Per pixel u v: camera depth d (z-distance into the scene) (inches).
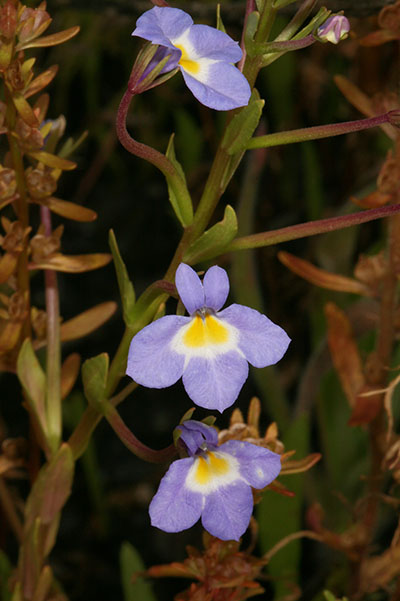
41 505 6.1
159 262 10.9
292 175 10.9
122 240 11.0
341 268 8.9
